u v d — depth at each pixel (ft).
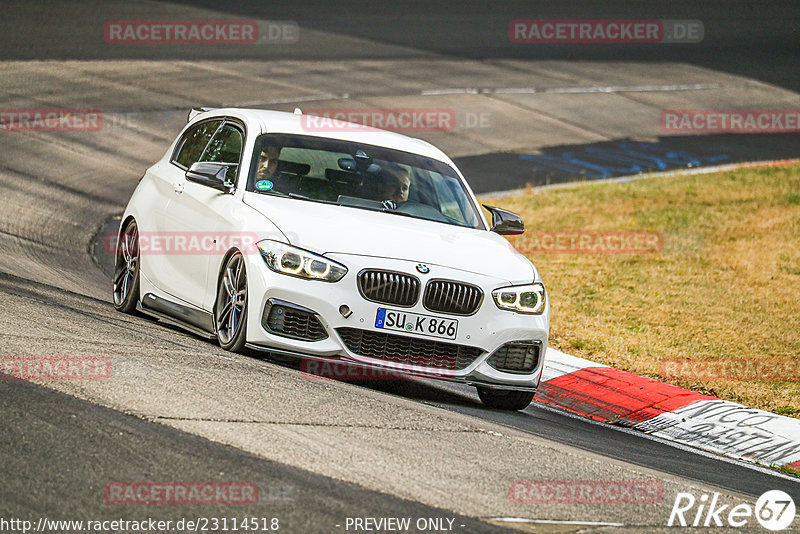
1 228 145.07
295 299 82.02
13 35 289.53
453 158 249.96
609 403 103.09
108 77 265.34
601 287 157.48
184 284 94.99
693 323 139.33
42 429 58.34
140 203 106.01
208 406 66.90
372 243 84.84
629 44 406.00
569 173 248.73
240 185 92.12
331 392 76.89
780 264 174.70
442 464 63.46
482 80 329.11
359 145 100.73
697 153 281.33
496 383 86.43
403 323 82.74
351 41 353.51
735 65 391.45
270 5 390.63
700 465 83.56
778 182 240.53
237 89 275.18
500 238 97.04
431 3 434.30
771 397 108.88
